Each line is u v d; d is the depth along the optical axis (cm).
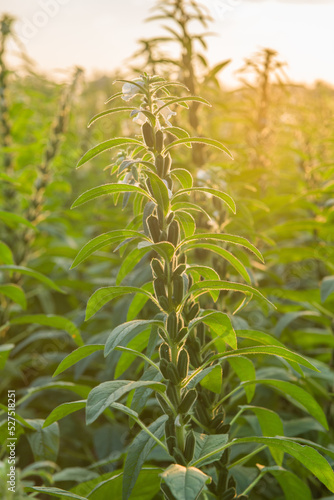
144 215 138
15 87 457
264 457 236
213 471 180
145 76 143
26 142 541
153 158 151
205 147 280
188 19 268
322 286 249
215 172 249
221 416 170
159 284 139
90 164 535
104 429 281
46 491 151
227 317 144
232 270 245
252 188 280
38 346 378
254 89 345
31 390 213
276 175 363
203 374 142
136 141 139
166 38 267
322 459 145
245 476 203
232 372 223
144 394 157
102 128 516
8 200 403
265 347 144
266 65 336
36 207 362
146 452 139
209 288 141
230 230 281
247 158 347
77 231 469
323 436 239
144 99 143
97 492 168
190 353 162
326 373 255
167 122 149
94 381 301
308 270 412
